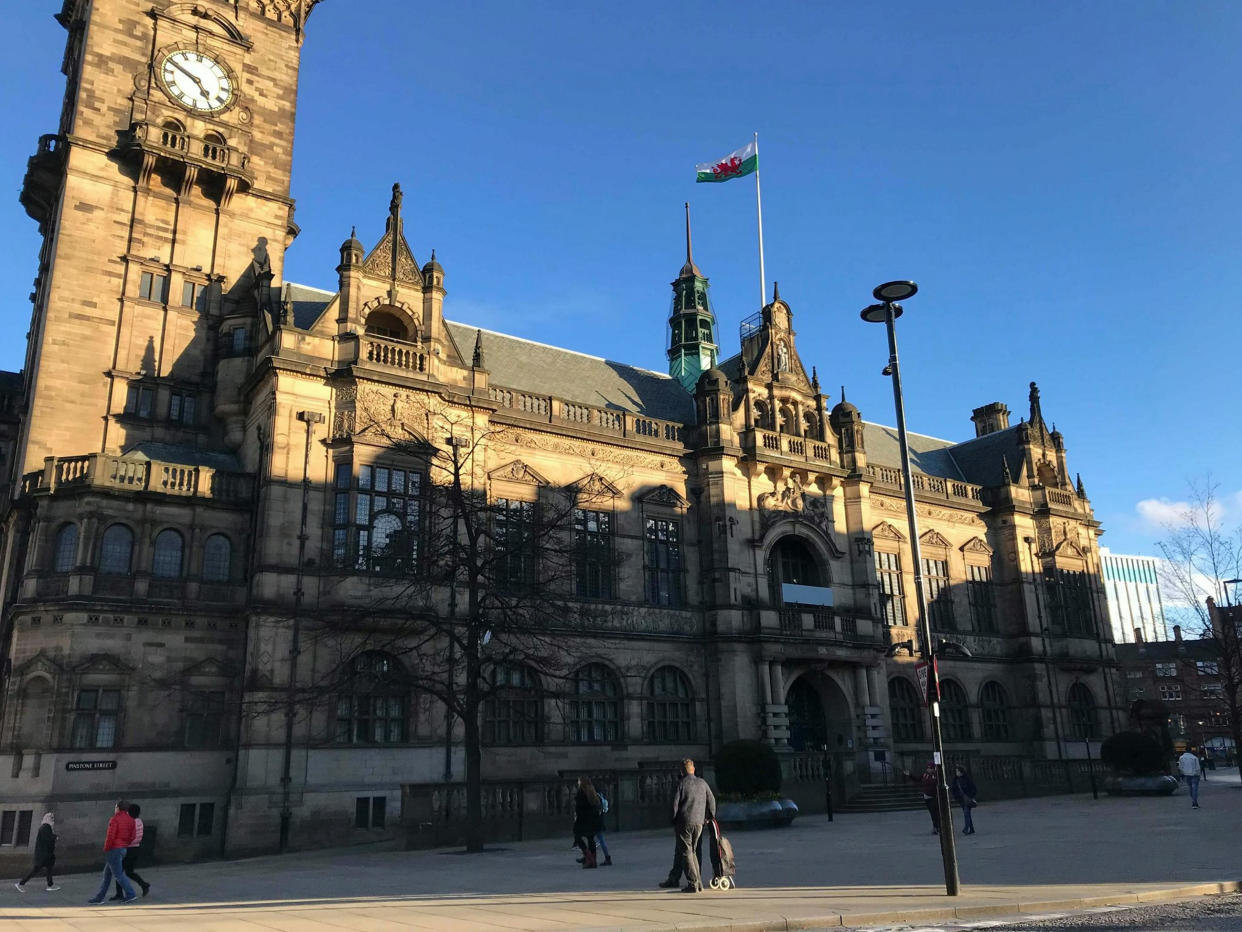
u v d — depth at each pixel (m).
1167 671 111.50
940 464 75.62
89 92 47.44
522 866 26.33
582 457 50.00
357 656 36.38
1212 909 16.73
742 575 52.16
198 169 48.16
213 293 48.19
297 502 39.66
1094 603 70.56
